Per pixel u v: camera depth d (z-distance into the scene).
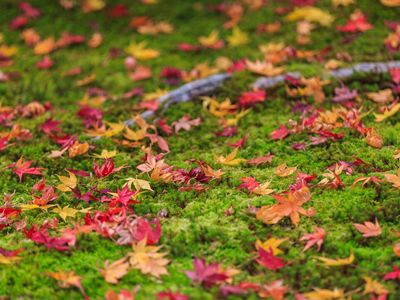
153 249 1.91
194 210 2.02
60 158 2.21
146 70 2.56
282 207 1.98
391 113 2.22
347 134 2.19
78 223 1.97
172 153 2.22
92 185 2.11
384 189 2.03
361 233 1.95
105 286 1.88
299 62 2.48
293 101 2.34
